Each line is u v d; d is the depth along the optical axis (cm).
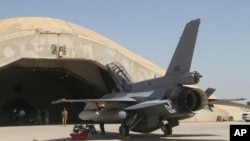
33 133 2234
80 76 3588
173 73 1617
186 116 1725
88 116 1822
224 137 1797
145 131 1827
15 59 2966
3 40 3052
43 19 4347
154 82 1742
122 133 1783
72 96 4953
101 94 4069
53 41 3064
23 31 3488
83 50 3141
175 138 1758
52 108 4803
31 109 4741
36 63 3456
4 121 4412
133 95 1831
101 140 1700
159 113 1656
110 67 2225
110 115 1734
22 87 4697
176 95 1555
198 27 1513
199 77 1504
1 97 4603
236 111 3962
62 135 2055
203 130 2320
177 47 1614
